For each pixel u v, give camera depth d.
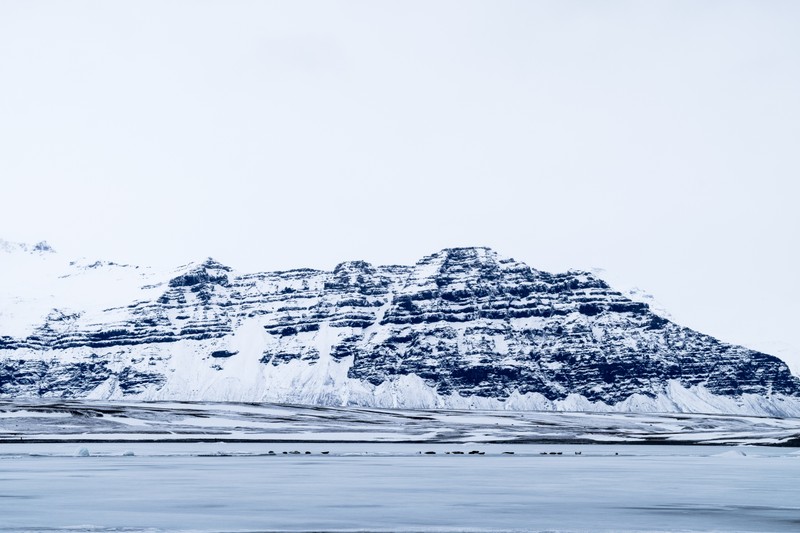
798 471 122.88
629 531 60.50
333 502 76.75
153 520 64.94
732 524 64.06
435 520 65.56
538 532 59.88
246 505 74.38
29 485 93.06
